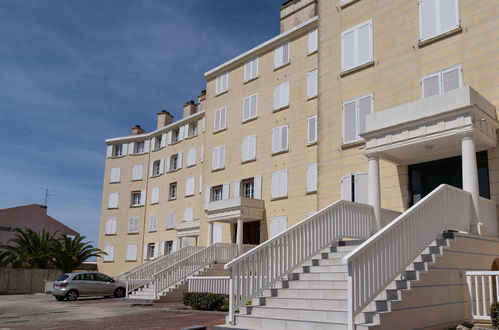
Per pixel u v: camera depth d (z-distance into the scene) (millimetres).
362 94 18438
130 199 45812
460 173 15094
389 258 9469
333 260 12539
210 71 33750
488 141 13453
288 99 27469
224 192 30547
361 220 14469
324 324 9219
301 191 25438
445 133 13148
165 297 22469
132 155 47031
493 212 13469
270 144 27984
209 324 12438
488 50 14805
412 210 10375
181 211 39469
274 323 10180
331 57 20125
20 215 52812
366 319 8789
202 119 39031
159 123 46188
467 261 11422
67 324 13672
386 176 16984
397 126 14320
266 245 11812
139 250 43594
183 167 40406
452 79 15562
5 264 36969
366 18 18953
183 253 27656
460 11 15789
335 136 19156
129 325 13023
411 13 17297
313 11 28734
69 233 57125
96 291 26375
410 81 16844
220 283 18453
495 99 14305
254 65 30391
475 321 11227
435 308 10039
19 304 22844
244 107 30469
